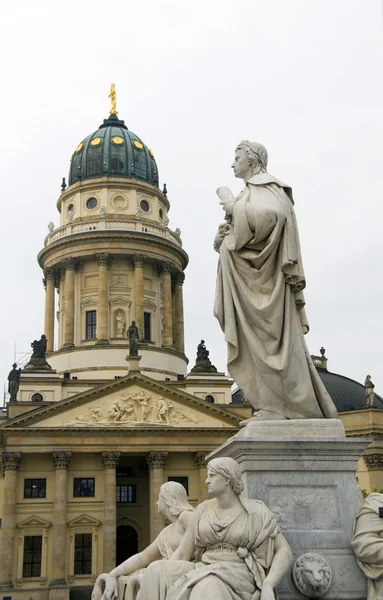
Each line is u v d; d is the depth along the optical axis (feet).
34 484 267.80
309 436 23.75
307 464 23.35
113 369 325.62
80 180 371.76
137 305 343.67
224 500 20.81
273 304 25.22
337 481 23.39
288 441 23.21
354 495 23.35
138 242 352.49
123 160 372.79
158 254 357.00
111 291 349.82
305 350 25.86
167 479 275.80
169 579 19.83
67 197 374.43
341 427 24.35
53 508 263.90
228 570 19.35
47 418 270.05
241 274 26.05
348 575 22.40
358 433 286.46
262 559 20.27
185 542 21.34
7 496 260.21
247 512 20.67
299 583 21.81
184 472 277.85
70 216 367.45
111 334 341.62
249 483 23.04
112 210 362.94
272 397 25.36
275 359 25.22
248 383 26.07
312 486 23.30
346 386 323.98
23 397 305.53
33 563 258.98
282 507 22.98
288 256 25.18
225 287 26.37
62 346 341.62
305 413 25.36
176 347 369.30
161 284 361.30
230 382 317.01
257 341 25.58
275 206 25.46
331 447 23.41
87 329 346.54
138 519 289.33
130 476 294.46
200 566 20.17
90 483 271.08
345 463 23.52
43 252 364.17
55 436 267.80
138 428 271.90
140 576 20.24
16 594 250.37
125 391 278.46
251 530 20.31
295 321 25.81
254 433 23.95
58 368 333.42
